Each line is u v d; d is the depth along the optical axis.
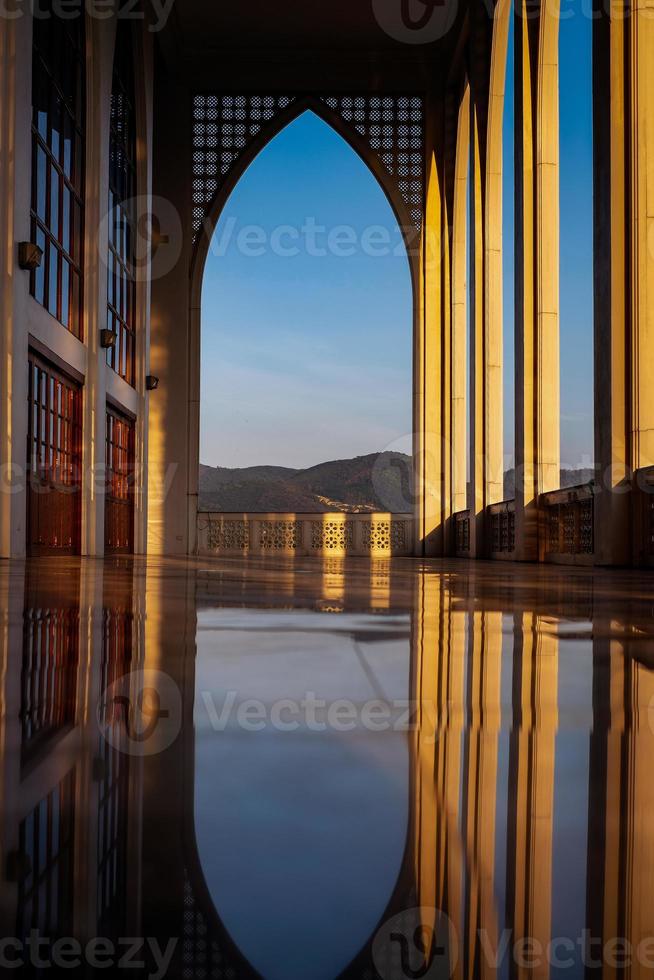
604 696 0.87
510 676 1.02
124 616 1.94
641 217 7.42
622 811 0.43
